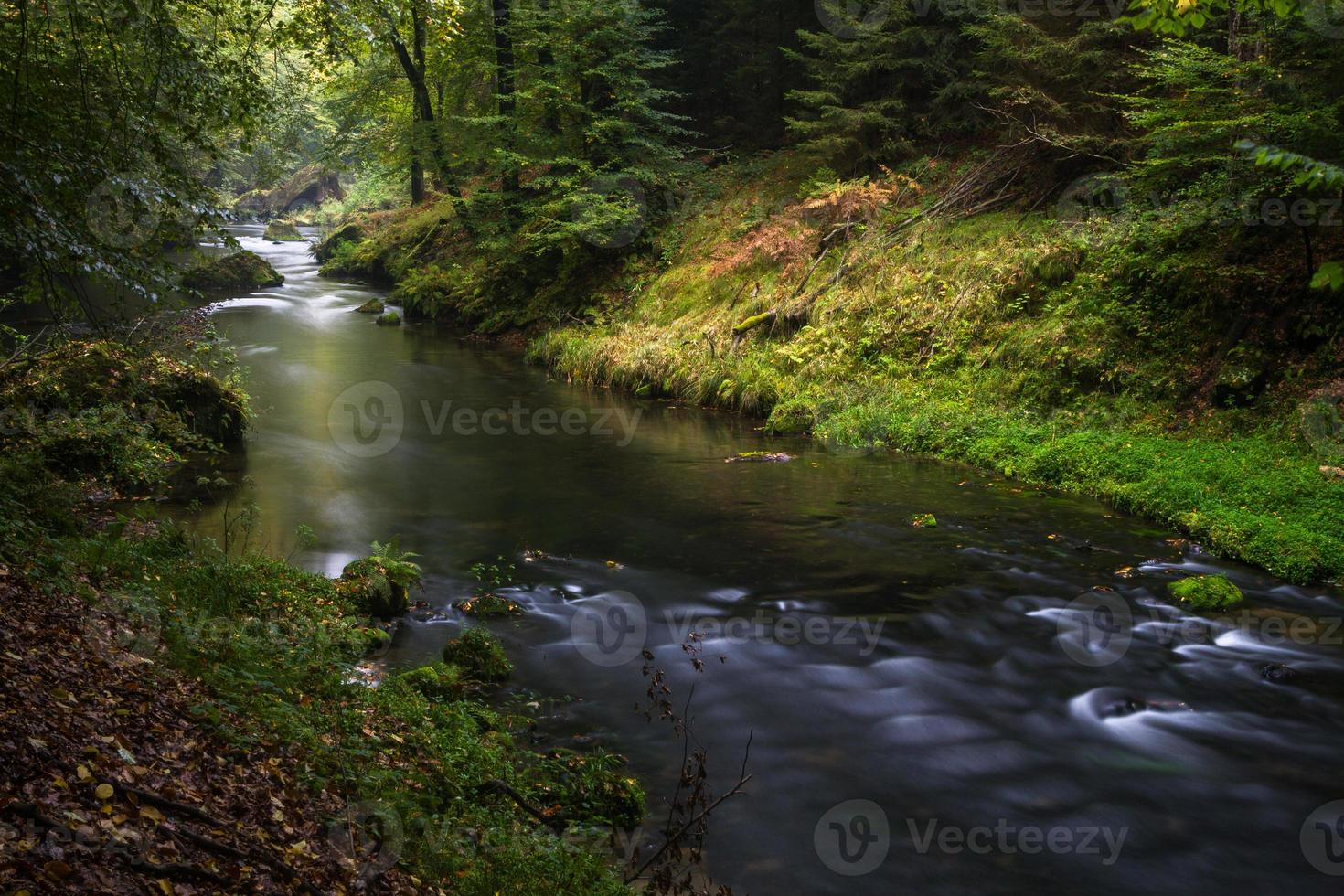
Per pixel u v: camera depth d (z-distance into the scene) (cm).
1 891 276
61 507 830
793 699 705
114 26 700
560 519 1145
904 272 1802
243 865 350
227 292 3241
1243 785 597
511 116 2506
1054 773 610
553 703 693
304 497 1205
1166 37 1376
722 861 511
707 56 2795
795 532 1098
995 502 1205
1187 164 1345
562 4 2338
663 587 930
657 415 1759
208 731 448
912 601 895
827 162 2242
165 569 737
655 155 2450
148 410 1300
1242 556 979
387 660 746
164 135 737
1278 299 1304
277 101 1049
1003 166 1919
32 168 610
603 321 2248
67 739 373
